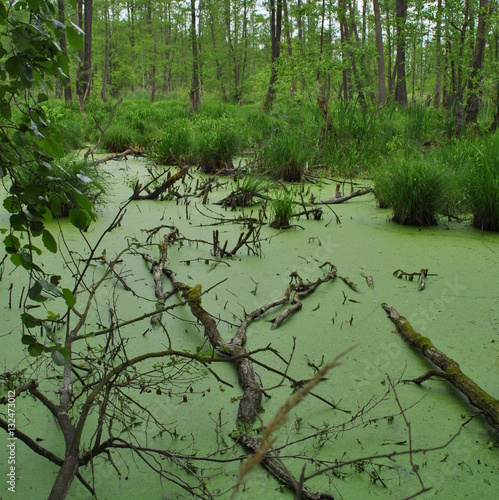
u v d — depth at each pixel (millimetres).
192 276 4023
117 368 1881
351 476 2021
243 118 12945
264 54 31656
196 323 3219
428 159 6613
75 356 2793
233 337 3021
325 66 11672
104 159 9305
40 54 1451
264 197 6438
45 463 2066
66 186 1627
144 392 2504
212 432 2262
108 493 1922
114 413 2055
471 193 5477
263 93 18562
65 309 3385
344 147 9375
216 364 2795
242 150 9594
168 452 1880
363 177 8484
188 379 2629
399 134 9648
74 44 1499
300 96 11992
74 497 1905
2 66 1463
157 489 1946
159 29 37438
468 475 2029
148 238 4621
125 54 33812
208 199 6785
